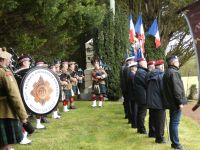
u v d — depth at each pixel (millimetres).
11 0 12961
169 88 9359
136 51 18984
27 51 15016
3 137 7105
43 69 9844
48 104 9883
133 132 11750
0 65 7184
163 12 28453
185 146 10172
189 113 17734
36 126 12227
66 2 16062
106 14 20578
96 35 20594
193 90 25734
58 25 16203
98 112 15805
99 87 17609
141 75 11273
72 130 12109
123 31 20500
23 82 9555
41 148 9781
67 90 15984
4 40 14898
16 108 7082
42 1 14211
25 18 14422
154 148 9688
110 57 20312
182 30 28875
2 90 7121
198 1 7164
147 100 10203
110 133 11633
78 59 24547
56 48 18500
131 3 27984
